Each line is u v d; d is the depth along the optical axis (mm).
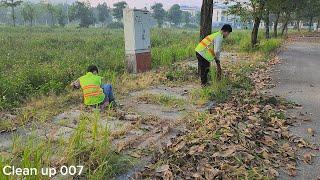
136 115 6461
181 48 17500
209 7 10133
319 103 8016
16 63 12234
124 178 4082
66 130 5613
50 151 4289
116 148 4773
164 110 7000
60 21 72750
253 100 7730
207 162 4480
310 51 22422
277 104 7723
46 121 6133
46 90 8211
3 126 5762
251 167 4434
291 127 6277
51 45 21688
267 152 4949
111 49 18734
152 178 4078
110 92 7027
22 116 6277
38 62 13047
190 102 7574
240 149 4812
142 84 9359
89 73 7023
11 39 24031
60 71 9812
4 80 8273
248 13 20234
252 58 16438
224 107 7223
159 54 14555
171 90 8930
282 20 41219
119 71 11484
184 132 5617
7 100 7262
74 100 7648
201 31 10328
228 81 9422
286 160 4789
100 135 5109
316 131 6070
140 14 11359
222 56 17375
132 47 11258
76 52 16922
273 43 22984
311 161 4812
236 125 5945
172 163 4387
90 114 6480
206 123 5941
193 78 10195
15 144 4555
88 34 38562
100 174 3904
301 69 13648
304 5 33969
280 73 12516
